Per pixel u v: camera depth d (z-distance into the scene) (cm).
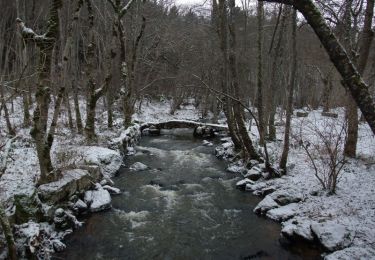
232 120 1716
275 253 822
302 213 963
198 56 3438
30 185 926
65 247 804
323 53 2862
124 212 1036
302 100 3972
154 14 3048
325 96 3022
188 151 1967
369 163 1268
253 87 3039
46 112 910
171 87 4078
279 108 3622
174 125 2725
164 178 1405
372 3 1262
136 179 1370
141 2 2331
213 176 1457
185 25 3516
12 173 996
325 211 938
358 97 364
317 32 373
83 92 2819
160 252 823
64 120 2095
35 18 1831
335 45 366
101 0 2270
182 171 1525
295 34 1171
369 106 358
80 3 955
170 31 3106
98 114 2733
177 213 1052
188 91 4222
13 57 2084
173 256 807
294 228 862
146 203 1120
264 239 892
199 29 3441
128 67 2228
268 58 2259
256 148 1631
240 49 2562
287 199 1059
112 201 1116
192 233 924
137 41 2128
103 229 918
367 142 1692
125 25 2389
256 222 994
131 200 1138
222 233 927
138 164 1537
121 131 2048
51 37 878
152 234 909
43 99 896
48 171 943
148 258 795
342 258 686
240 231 940
